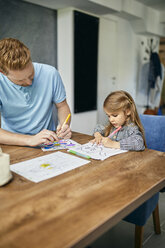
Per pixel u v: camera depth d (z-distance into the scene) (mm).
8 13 2736
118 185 771
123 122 1280
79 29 3332
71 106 3484
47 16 3199
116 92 1306
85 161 979
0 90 1262
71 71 3354
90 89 3756
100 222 575
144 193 726
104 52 4148
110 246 1353
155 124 1479
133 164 952
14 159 999
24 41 2977
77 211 622
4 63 982
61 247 490
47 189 738
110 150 1121
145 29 4531
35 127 1423
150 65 4902
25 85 1187
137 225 1167
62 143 1242
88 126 3883
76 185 766
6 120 1438
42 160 985
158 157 1036
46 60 3312
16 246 492
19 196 697
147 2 4191
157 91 5234
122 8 3715
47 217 595
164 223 1616
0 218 590
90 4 3055
